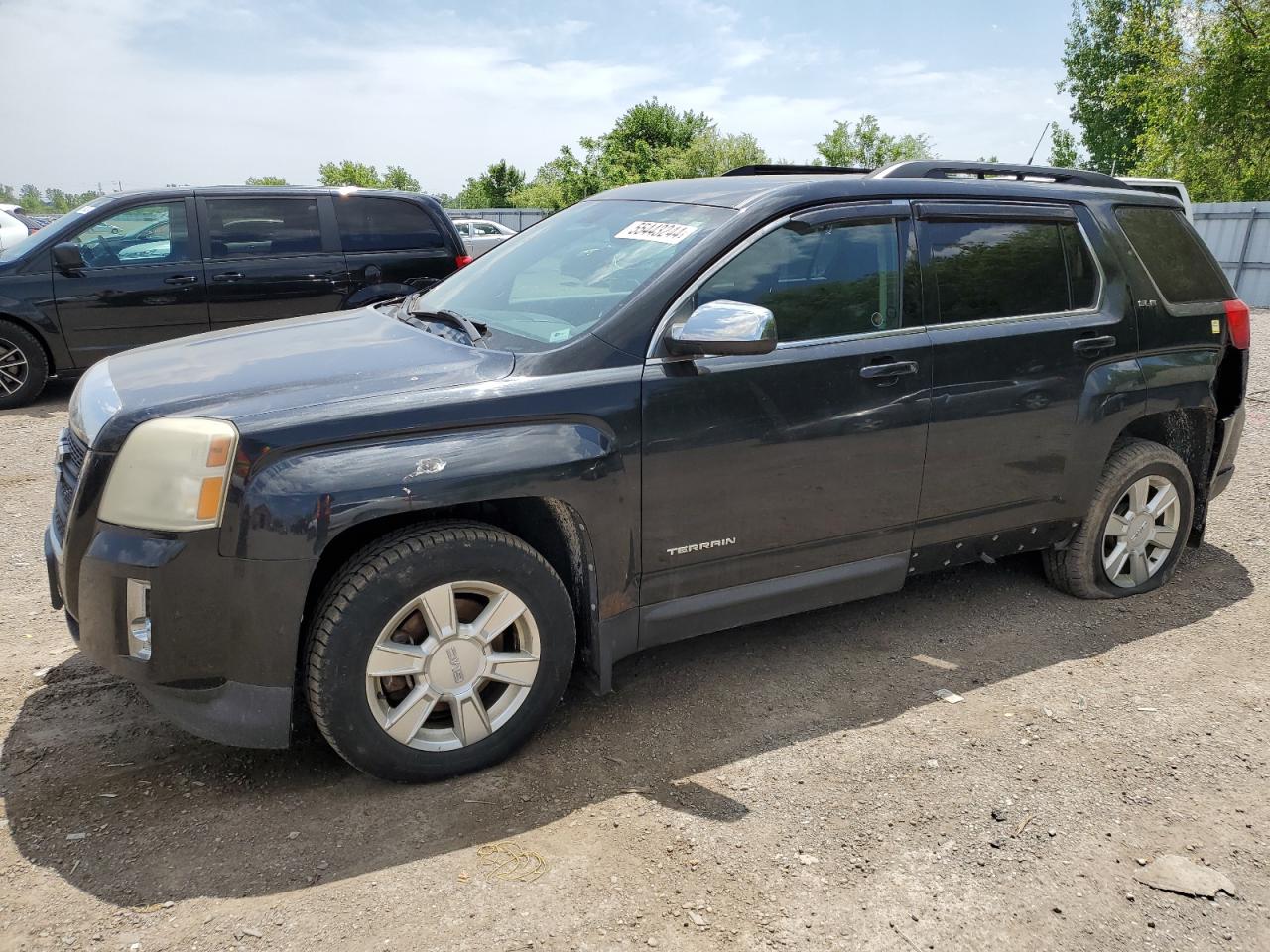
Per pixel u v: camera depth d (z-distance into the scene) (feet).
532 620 9.45
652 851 8.40
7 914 7.39
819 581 11.43
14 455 21.24
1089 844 8.71
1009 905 7.89
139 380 9.38
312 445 8.30
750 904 7.77
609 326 9.80
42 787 9.06
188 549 8.11
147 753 9.73
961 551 12.67
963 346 11.75
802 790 9.39
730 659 12.25
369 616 8.54
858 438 11.09
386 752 8.92
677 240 10.68
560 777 9.52
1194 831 8.95
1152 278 13.76
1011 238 12.55
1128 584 14.47
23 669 11.36
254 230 27.53
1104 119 141.38
